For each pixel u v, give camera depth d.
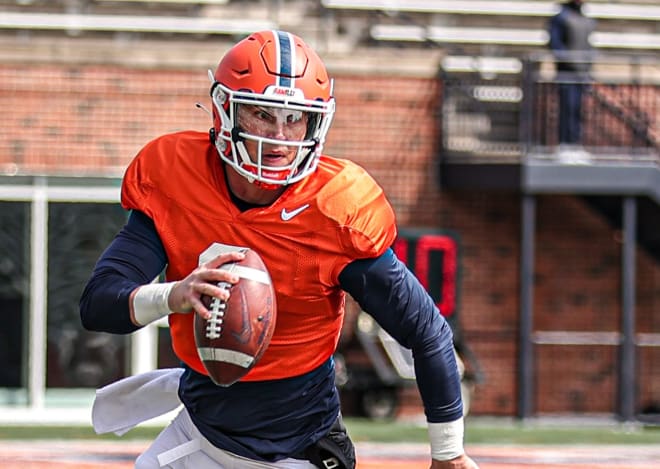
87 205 34.31
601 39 39.84
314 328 9.49
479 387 35.69
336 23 37.91
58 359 34.22
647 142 34.25
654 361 36.72
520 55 36.00
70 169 34.09
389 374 33.12
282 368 9.46
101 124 34.19
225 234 9.23
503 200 35.88
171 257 9.40
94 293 9.12
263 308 8.72
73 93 34.09
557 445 28.55
